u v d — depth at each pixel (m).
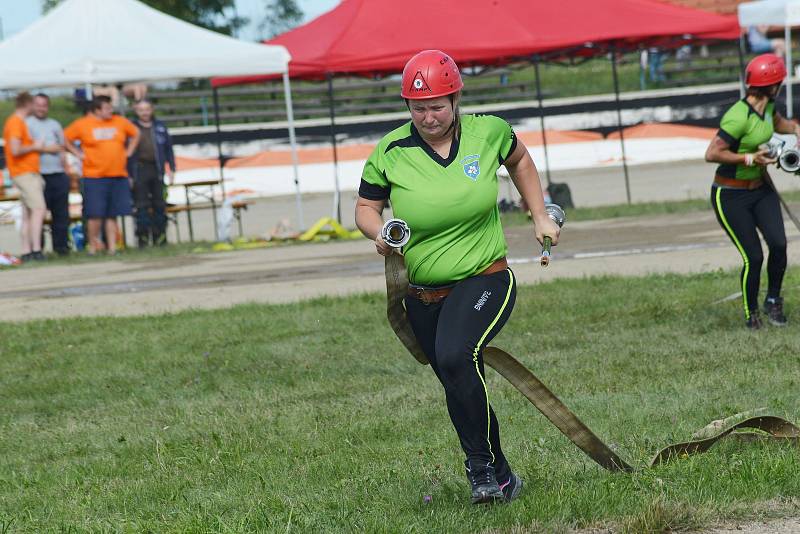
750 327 14.30
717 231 25.41
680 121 59.56
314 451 10.09
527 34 33.16
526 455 9.33
